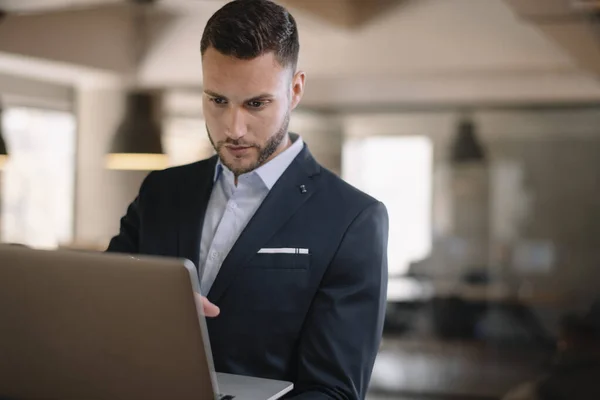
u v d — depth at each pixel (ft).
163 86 18.92
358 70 17.20
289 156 4.56
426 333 24.41
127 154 18.15
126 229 5.08
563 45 15.88
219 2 15.89
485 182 28.32
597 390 9.09
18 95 19.92
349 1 16.90
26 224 21.83
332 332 4.17
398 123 28.60
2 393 3.72
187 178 4.87
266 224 4.40
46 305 3.35
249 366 4.34
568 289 27.14
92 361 3.39
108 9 16.93
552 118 27.40
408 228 28.96
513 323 24.20
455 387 19.80
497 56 16.58
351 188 4.62
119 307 3.21
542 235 27.78
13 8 16.67
